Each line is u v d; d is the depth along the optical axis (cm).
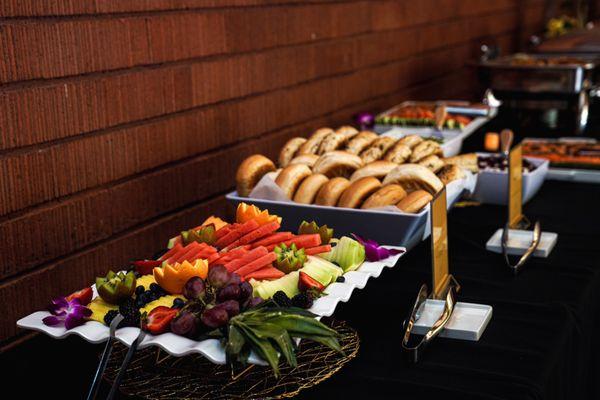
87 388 120
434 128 278
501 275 164
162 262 140
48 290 183
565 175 239
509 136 247
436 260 141
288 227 174
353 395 115
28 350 136
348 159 193
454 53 480
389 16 377
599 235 189
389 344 132
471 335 132
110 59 198
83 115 190
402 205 167
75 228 190
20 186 173
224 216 256
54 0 178
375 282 159
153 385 114
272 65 276
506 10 582
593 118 351
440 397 114
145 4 209
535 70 319
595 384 168
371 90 367
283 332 110
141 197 214
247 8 257
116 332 116
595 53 386
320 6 307
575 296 152
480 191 215
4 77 167
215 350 111
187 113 232
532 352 128
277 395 111
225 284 121
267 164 191
